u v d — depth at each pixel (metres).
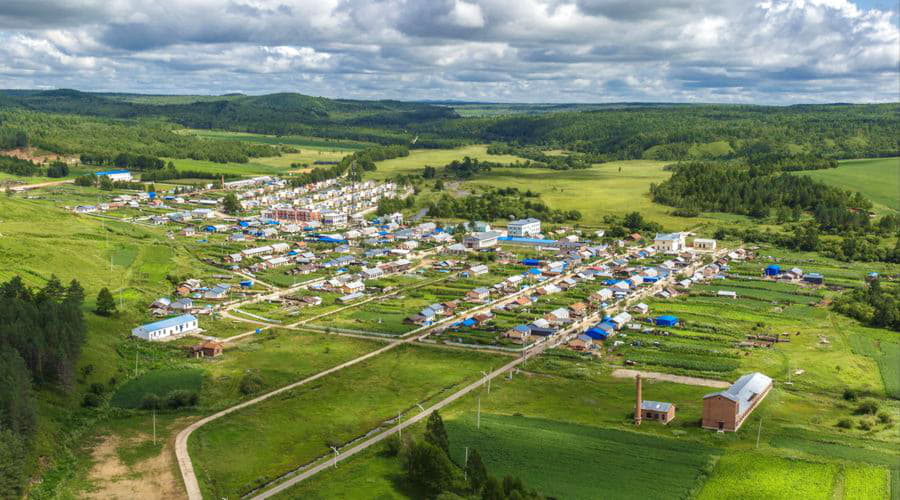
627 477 130.88
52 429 147.88
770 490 126.12
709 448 144.38
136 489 127.94
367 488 129.38
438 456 129.00
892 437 151.38
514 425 155.50
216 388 180.50
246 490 128.75
